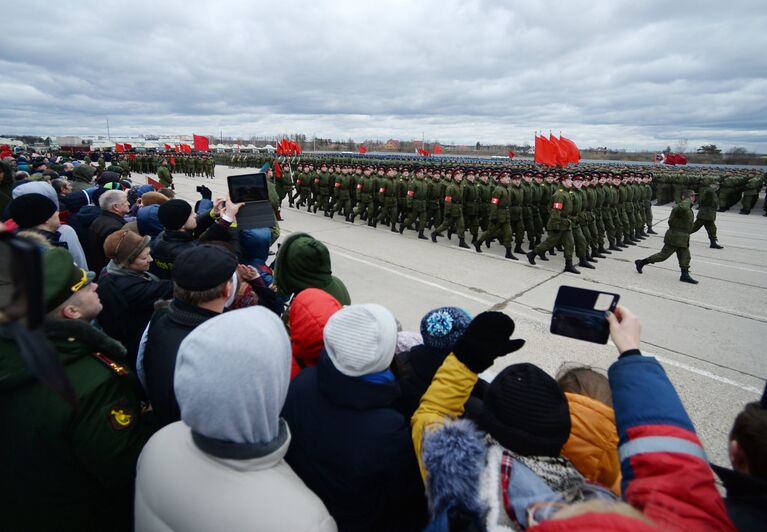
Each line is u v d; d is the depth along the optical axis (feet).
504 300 18.04
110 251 7.53
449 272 22.16
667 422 3.01
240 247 9.53
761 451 3.13
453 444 3.18
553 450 3.13
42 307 1.57
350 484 3.97
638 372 3.39
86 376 3.95
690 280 21.45
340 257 24.70
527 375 3.35
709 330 15.71
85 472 4.12
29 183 11.64
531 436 3.07
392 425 4.00
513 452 3.17
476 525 2.95
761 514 2.85
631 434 3.08
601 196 26.73
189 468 3.29
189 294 4.86
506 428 3.13
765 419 3.24
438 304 17.39
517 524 2.88
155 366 4.80
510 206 26.40
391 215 33.42
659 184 56.39
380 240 29.89
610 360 12.99
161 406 4.71
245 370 2.97
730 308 17.98
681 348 14.23
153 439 3.73
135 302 7.33
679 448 2.86
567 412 3.24
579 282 21.11
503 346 3.95
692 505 2.63
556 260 25.99
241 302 7.50
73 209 17.20
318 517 3.17
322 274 7.22
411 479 4.26
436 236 31.42
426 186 30.48
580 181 24.21
